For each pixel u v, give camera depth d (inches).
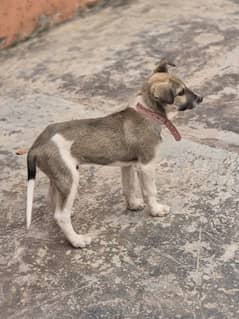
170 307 110.7
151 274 114.4
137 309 111.0
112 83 154.4
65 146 115.7
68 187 116.2
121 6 189.8
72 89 154.3
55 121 144.6
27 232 122.2
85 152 116.6
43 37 178.4
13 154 137.5
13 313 112.2
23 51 171.9
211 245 117.1
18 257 118.6
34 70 162.7
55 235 121.3
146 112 117.6
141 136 117.7
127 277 114.4
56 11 184.2
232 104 144.1
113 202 125.2
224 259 115.3
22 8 178.4
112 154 117.7
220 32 165.8
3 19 175.5
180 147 133.3
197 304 110.8
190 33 166.4
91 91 153.0
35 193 128.4
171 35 166.6
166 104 117.3
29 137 141.3
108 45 166.7
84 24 182.1
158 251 117.1
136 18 178.7
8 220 124.7
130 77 155.4
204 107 143.9
